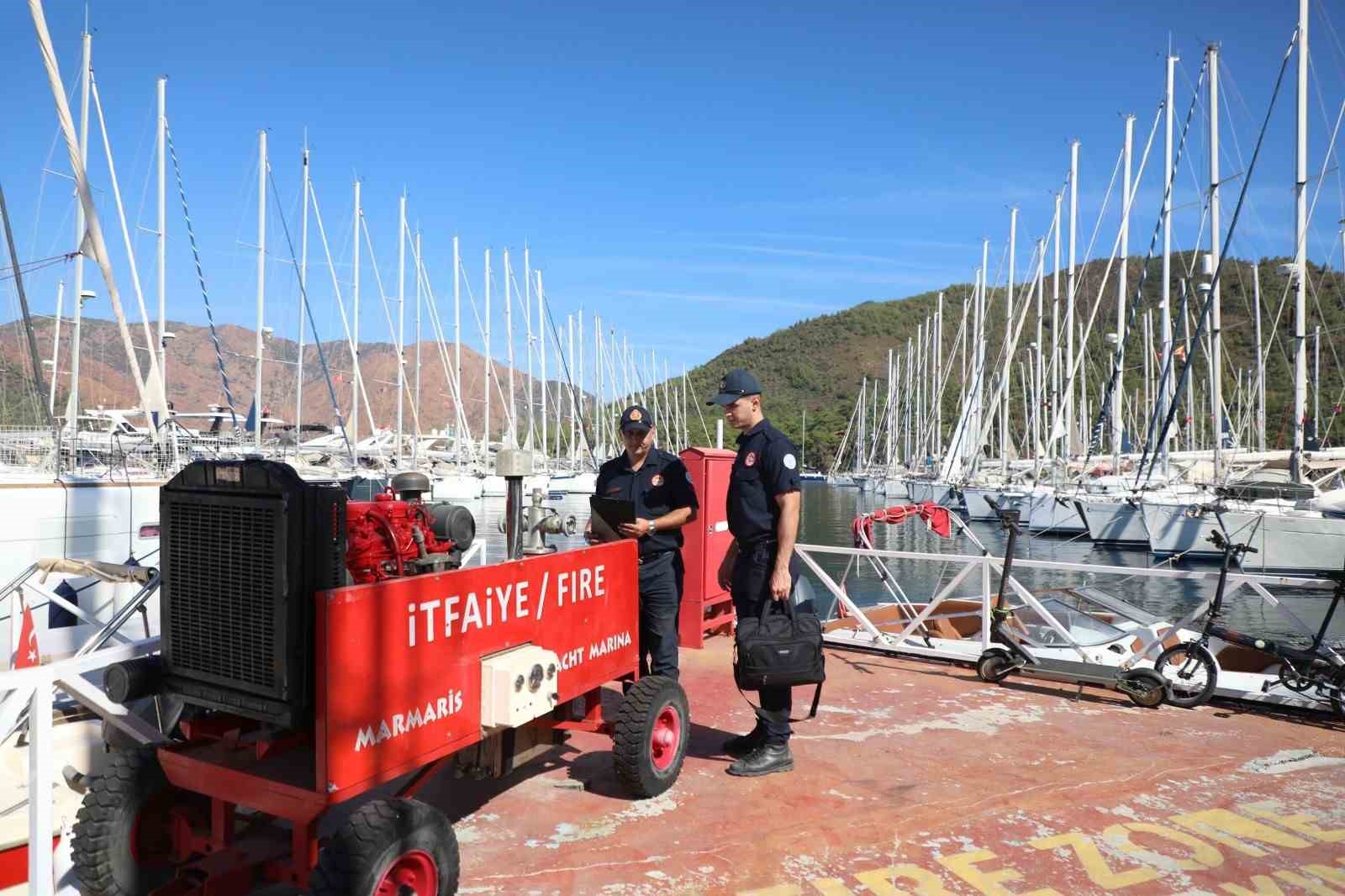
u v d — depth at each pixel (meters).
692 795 4.50
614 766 4.31
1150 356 49.88
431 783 4.63
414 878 3.03
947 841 4.01
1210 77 29.42
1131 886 3.62
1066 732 5.61
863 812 4.32
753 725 5.72
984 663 6.81
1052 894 3.54
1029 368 68.88
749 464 4.71
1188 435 43.78
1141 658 6.54
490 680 3.33
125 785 3.10
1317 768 4.98
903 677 6.96
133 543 9.43
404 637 3.00
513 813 4.27
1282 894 3.58
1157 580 27.45
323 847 2.85
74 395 20.11
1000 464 56.22
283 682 2.74
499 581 3.47
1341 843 4.04
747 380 4.83
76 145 12.27
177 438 16.84
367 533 3.38
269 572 2.78
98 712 3.36
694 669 7.09
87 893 3.08
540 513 4.16
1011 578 6.87
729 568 5.10
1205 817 4.30
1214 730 5.68
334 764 2.72
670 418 94.94
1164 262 34.72
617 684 6.78
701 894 3.50
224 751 3.09
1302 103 25.31
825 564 29.70
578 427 76.44
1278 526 26.27
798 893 3.52
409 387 50.47
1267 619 20.42
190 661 3.01
